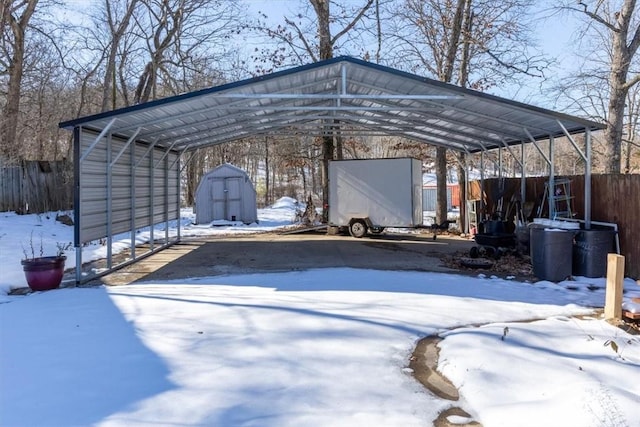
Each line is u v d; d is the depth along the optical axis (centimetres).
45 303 574
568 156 2678
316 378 339
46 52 2088
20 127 1955
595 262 713
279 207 2803
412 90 792
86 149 739
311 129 1301
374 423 275
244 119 1009
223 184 1781
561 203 904
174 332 443
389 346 411
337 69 744
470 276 738
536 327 455
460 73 1531
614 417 266
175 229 1602
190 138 1129
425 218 1973
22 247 948
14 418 277
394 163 1278
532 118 800
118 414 281
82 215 725
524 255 905
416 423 277
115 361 369
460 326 476
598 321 486
